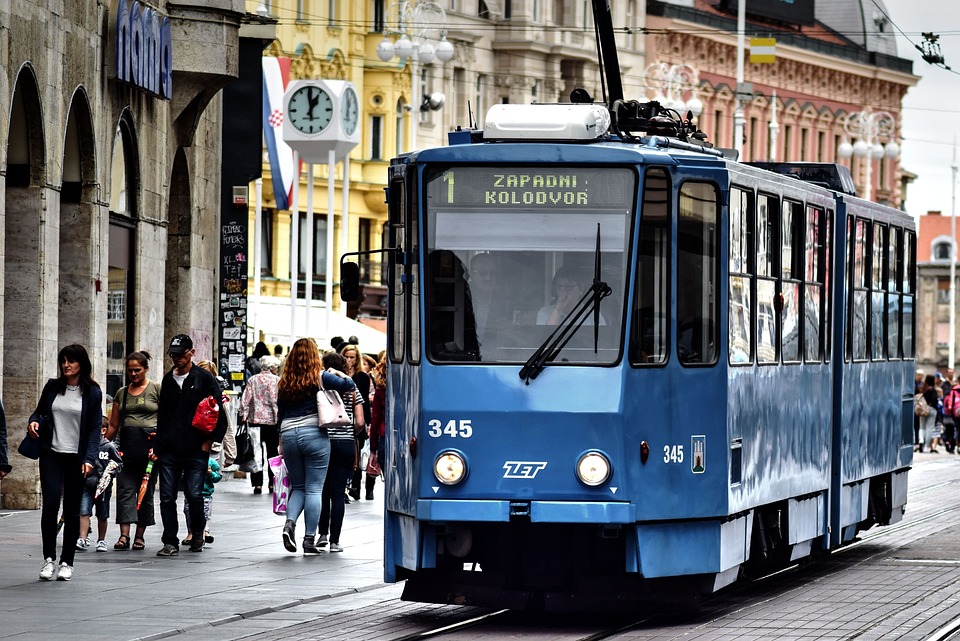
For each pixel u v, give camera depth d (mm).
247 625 34875
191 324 75375
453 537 35094
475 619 36094
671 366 34938
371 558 45906
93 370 61594
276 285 147750
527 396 34219
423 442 34531
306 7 147500
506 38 173500
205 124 76438
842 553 49781
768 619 35906
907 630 34281
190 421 45469
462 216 34812
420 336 34750
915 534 55594
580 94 38625
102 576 41406
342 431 46969
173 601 37625
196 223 75500
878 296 49688
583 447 34094
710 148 39906
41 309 56781
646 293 34625
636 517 34281
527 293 34531
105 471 46656
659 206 34750
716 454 35844
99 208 61812
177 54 69875
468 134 36375
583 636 33812
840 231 45500
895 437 52000
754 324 38188
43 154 56562
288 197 106500
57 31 57344
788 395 40750
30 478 57219
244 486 69375
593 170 34562
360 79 156125
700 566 35469
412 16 142625
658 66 177250
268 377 64250
